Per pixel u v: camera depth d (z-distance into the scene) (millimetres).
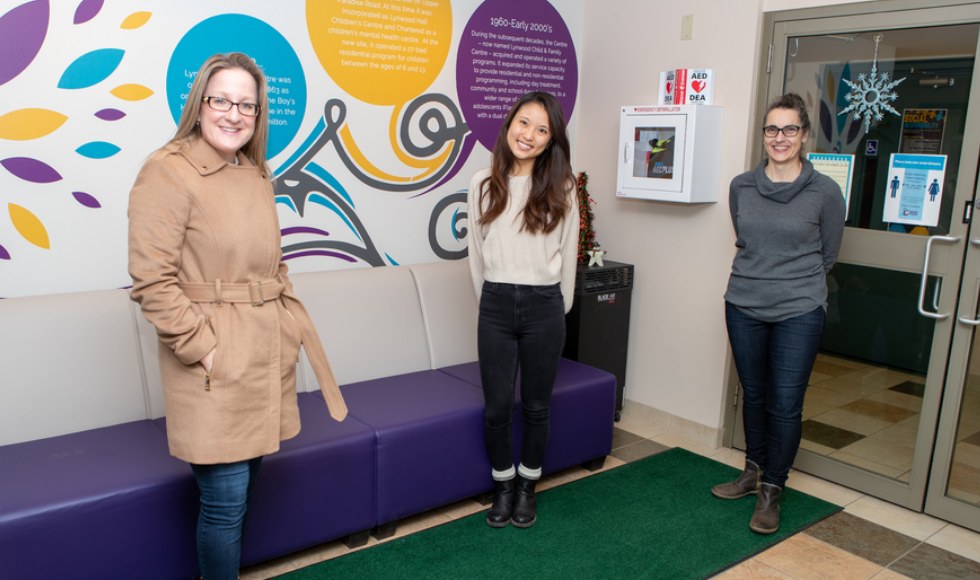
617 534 2514
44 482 1863
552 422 2848
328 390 1892
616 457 3258
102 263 2494
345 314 2848
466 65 3373
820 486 2998
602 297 3520
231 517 1710
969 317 2553
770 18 3037
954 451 2680
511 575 2234
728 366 3316
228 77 1596
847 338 2975
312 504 2221
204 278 1621
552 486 2912
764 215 2525
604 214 3852
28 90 2275
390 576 2209
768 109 2461
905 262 2734
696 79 3229
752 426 2779
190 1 2543
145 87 2494
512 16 3510
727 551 2418
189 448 1600
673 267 3500
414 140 3244
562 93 3834
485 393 2475
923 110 2625
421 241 3367
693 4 3260
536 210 2283
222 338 1599
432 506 2547
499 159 2354
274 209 1796
